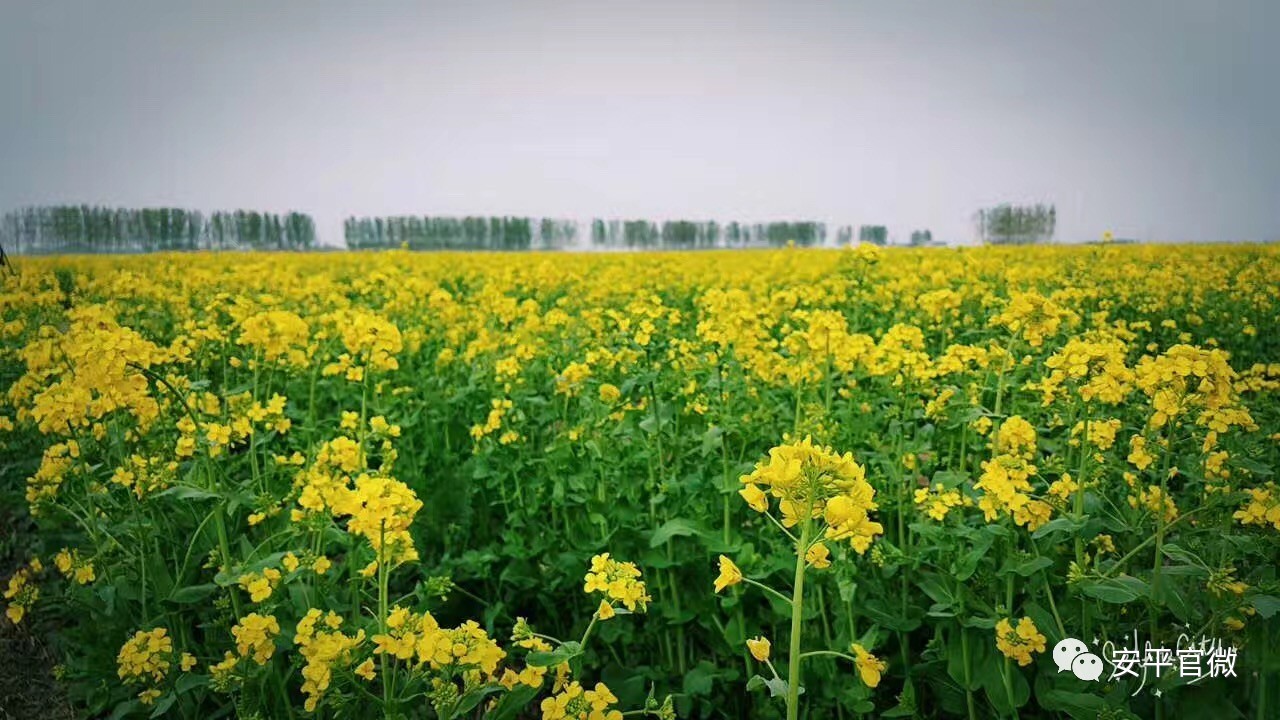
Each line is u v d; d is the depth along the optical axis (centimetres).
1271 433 487
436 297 891
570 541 484
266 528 420
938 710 380
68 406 367
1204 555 361
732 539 414
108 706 385
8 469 557
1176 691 322
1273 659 312
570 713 251
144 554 377
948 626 375
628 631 434
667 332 729
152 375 366
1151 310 1092
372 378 569
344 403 673
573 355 759
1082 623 345
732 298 533
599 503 476
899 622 368
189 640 382
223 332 661
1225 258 1877
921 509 380
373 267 2052
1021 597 382
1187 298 1227
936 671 365
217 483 393
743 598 409
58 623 452
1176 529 403
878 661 250
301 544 390
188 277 1271
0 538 541
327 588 373
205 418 488
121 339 354
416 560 298
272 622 301
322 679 262
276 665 351
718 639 423
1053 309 437
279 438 587
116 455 443
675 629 436
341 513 281
